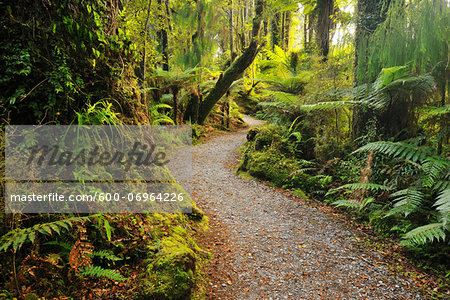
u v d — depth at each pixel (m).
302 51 14.44
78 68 2.83
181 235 3.03
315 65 7.55
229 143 10.65
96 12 2.98
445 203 3.17
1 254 1.74
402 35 4.36
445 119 4.28
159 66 14.02
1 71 2.27
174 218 3.35
